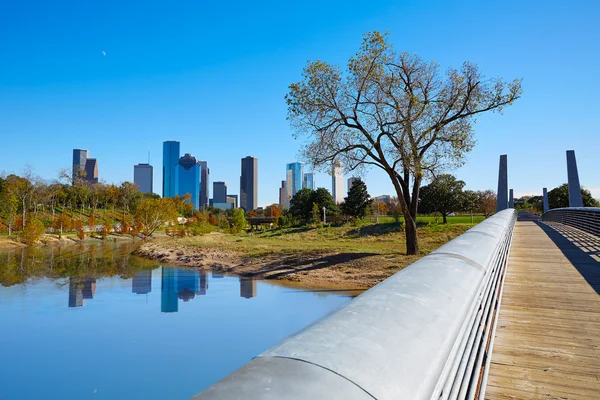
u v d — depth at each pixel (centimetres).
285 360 80
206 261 2391
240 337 908
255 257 2278
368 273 1642
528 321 483
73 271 2205
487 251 287
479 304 222
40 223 4662
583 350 385
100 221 7269
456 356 139
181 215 9338
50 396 620
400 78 1825
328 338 93
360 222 4156
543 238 1544
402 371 88
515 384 311
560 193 5972
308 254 2133
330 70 1759
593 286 674
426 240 2955
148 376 691
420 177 1798
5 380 680
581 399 285
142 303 1312
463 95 1747
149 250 3334
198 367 732
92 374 704
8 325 1046
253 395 64
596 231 1552
